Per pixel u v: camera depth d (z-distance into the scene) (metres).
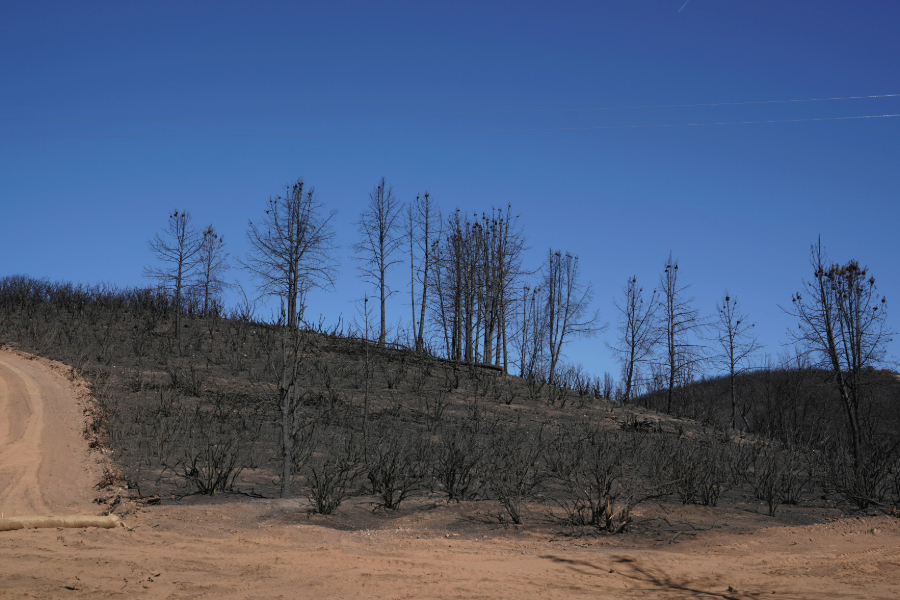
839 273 21.91
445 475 12.88
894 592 6.97
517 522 10.43
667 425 26.80
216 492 11.78
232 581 6.66
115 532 8.69
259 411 20.00
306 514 10.30
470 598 6.35
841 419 26.08
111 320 33.25
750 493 14.69
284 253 28.42
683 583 7.30
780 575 7.74
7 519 8.41
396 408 22.98
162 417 17.84
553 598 6.48
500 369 32.31
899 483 14.05
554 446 18.30
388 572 7.26
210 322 34.81
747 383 41.56
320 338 26.66
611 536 9.81
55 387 20.73
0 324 30.97
